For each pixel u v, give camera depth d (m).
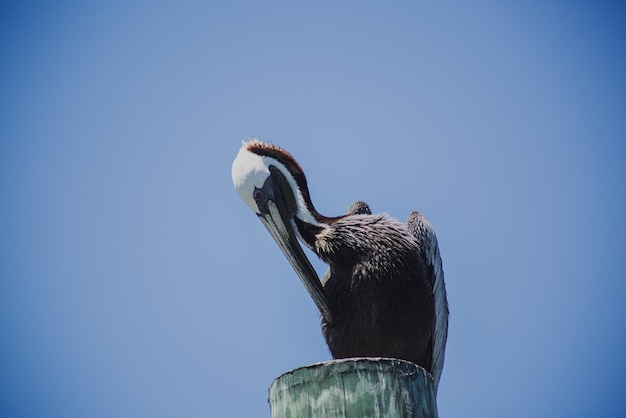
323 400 7.29
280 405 7.55
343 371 7.37
